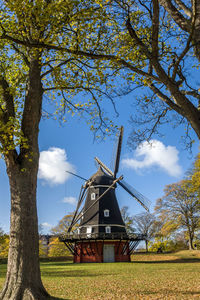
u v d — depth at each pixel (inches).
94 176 1594.5
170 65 384.5
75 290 454.0
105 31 396.2
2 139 343.9
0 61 464.4
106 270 836.0
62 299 331.3
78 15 346.9
